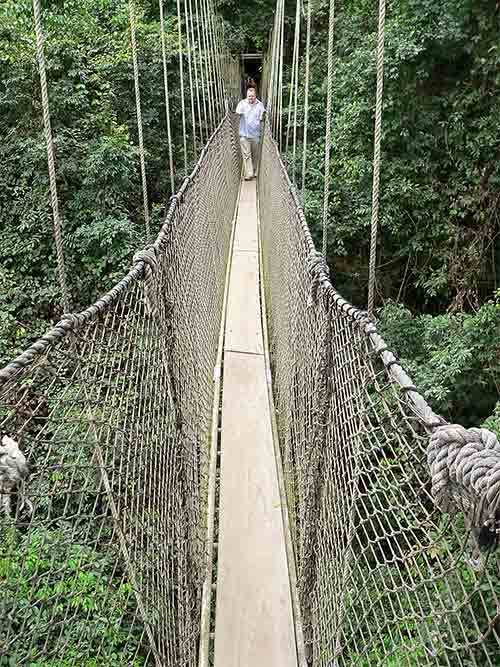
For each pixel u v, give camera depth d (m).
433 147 6.64
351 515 1.55
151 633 1.73
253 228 7.22
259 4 12.77
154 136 8.47
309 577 2.19
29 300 6.93
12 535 1.07
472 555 0.82
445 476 0.84
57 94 7.17
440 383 5.18
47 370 1.21
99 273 6.91
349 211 7.23
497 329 5.13
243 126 9.47
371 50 6.49
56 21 7.57
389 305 6.25
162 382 2.32
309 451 2.31
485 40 6.21
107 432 1.52
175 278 2.73
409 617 1.18
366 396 1.43
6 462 0.95
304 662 2.13
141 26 8.59
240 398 3.76
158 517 1.99
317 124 8.86
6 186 7.13
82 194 7.10
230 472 3.08
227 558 2.56
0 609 1.04
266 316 4.93
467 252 6.62
